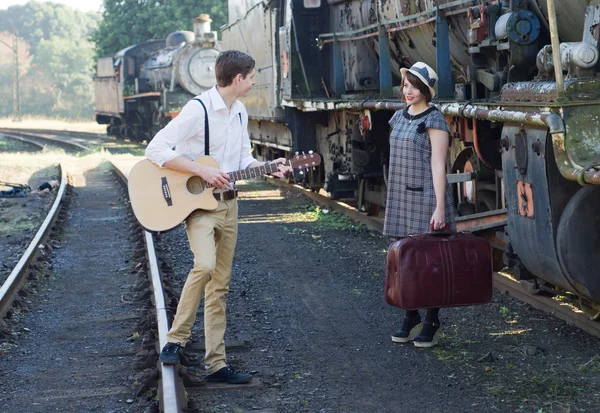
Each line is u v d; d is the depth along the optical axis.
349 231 10.34
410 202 5.30
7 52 101.81
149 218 4.60
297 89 12.16
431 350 5.42
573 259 4.91
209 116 4.68
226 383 4.83
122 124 37.28
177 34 33.12
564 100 4.60
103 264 8.89
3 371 5.25
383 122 9.56
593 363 4.96
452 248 5.12
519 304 6.39
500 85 6.46
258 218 11.95
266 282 7.69
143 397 4.58
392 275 5.22
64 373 5.19
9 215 13.13
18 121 67.25
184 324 4.73
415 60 9.09
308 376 5.02
